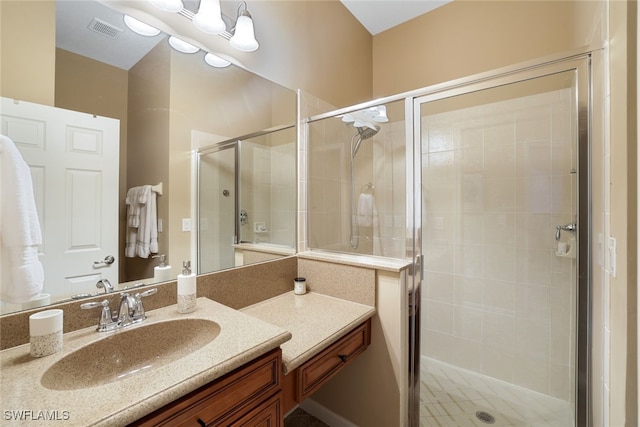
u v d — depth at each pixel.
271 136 1.64
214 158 1.38
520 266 1.79
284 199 1.70
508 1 1.98
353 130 1.75
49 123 0.91
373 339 1.42
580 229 1.21
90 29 1.00
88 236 0.98
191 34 1.29
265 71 1.62
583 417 1.21
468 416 1.60
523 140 1.70
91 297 0.95
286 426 1.59
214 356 0.74
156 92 1.17
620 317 0.81
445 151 1.94
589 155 1.16
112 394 0.59
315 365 1.06
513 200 1.77
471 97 1.70
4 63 0.83
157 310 1.07
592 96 1.12
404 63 2.44
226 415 0.73
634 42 0.72
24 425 0.51
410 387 1.46
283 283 1.60
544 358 1.73
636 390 0.72
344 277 1.49
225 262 1.40
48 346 0.75
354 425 1.49
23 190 0.85
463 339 1.96
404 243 1.56
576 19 1.61
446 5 2.24
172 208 1.22
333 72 2.14
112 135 1.05
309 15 1.92
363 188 1.71
